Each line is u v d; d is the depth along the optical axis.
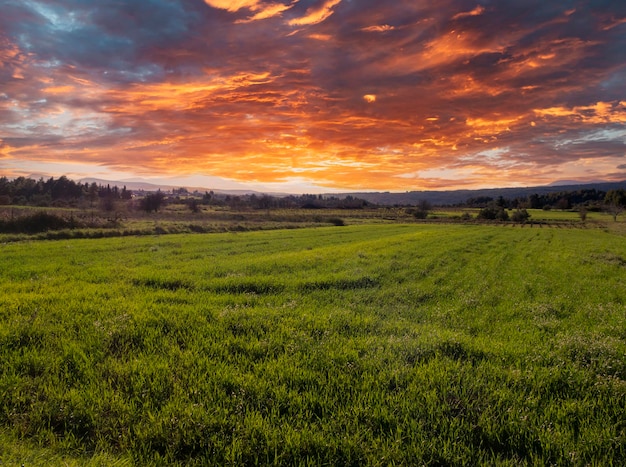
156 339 7.43
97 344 6.96
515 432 4.49
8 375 5.71
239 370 6.00
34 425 4.61
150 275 14.84
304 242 35.12
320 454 4.09
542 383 5.65
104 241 32.38
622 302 12.95
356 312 10.35
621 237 57.69
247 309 9.84
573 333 8.43
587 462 4.01
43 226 39.28
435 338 7.49
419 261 21.55
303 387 5.56
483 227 76.56
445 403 4.95
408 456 4.02
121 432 4.50
